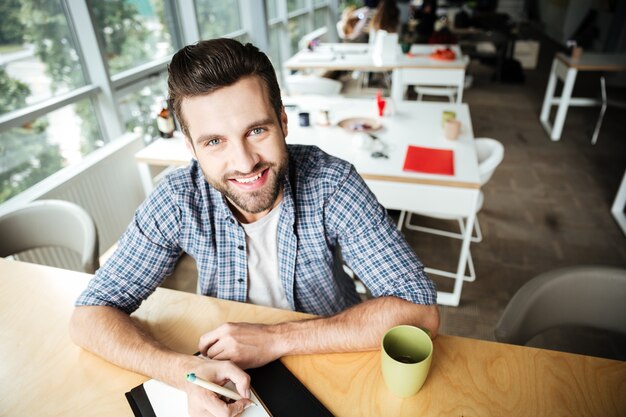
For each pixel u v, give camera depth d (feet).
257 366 2.56
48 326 2.97
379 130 7.20
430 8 17.49
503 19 19.99
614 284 3.12
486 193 9.88
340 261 3.81
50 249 6.07
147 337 2.72
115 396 2.43
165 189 3.11
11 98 6.39
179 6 10.98
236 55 2.32
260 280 3.33
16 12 6.34
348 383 2.45
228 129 2.40
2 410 2.37
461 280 6.23
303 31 20.27
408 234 8.41
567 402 2.27
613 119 14.35
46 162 7.06
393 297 2.81
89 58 7.68
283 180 2.96
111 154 7.11
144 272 3.10
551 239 8.11
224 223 3.09
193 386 2.35
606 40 20.26
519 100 16.78
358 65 11.80
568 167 11.05
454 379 2.43
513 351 2.60
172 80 2.40
